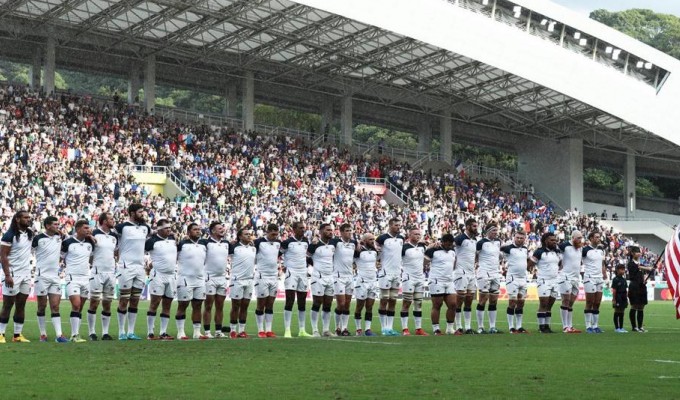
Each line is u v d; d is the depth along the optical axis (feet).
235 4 194.08
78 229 70.90
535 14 223.71
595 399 40.09
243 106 250.37
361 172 247.91
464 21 210.38
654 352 63.21
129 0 194.59
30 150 191.01
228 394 40.93
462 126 292.20
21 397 39.73
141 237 74.23
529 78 221.25
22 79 347.77
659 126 239.50
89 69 238.27
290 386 43.60
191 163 215.10
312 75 251.19
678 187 360.48
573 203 279.69
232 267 77.77
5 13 201.36
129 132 216.33
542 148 287.48
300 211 209.97
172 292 74.95
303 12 196.95
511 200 265.54
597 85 230.07
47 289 70.18
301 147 248.32
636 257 92.53
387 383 44.86
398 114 282.15
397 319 108.78
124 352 60.03
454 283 85.51
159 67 246.88
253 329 89.86
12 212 169.27
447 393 41.63
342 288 81.35
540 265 88.33
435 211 237.04
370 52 223.10
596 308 90.38
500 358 57.62
